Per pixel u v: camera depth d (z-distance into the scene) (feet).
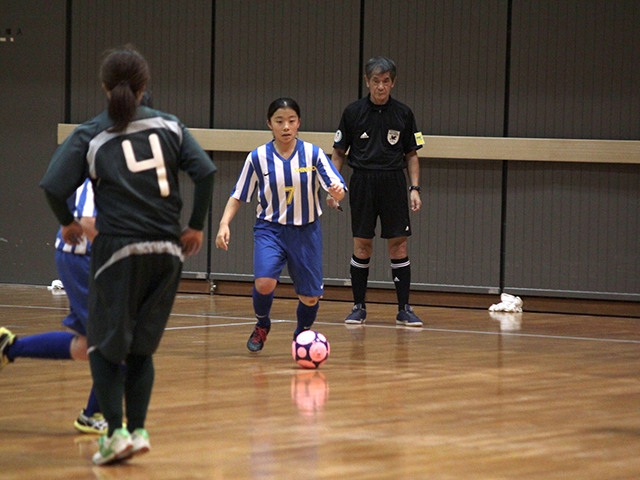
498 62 59.47
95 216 22.82
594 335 47.52
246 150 62.64
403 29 60.70
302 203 38.73
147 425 25.67
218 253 64.28
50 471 21.03
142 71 21.29
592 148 57.82
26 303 56.49
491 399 29.99
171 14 64.08
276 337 44.52
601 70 58.13
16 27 66.80
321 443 23.76
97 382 21.06
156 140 20.98
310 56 62.08
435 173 60.80
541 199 59.47
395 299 61.62
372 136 50.98
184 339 43.37
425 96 60.64
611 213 58.59
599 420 26.99
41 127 66.90
